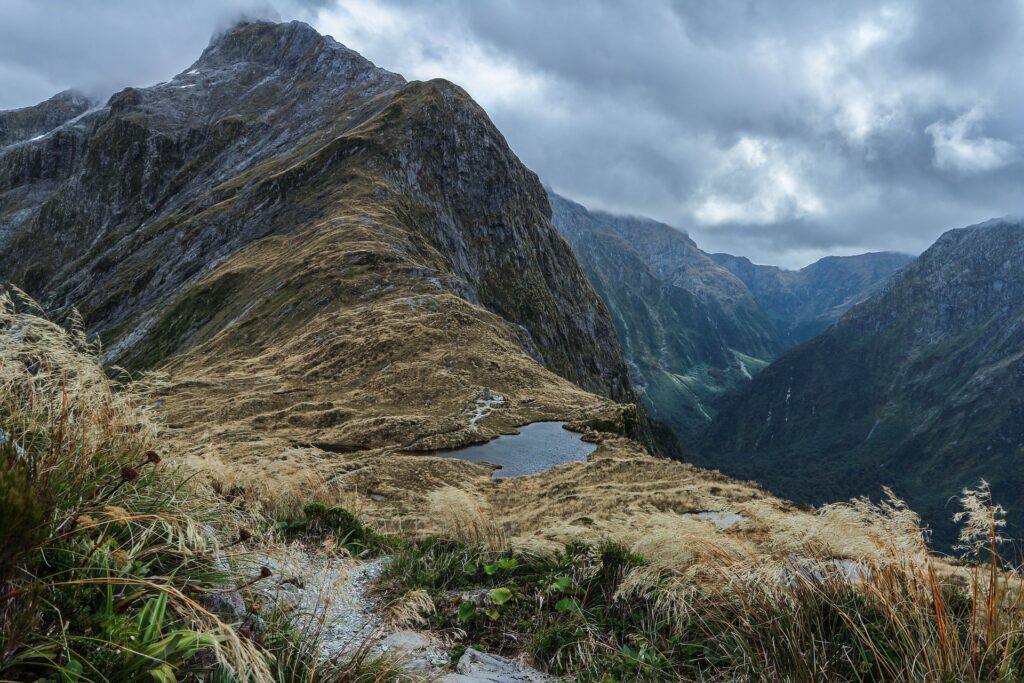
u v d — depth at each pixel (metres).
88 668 2.87
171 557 4.20
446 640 5.95
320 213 117.06
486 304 128.50
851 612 5.08
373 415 51.84
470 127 155.00
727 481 30.30
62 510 3.71
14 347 4.33
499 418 50.47
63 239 193.75
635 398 170.00
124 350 103.62
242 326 84.50
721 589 5.49
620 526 7.64
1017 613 4.41
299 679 3.96
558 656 5.45
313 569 5.96
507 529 15.80
